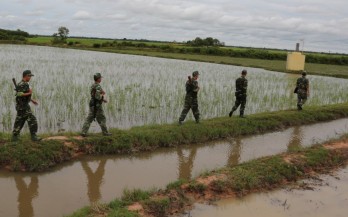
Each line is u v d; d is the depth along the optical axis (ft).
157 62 148.66
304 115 57.72
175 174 33.35
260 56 223.92
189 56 204.33
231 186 29.78
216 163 36.88
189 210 26.22
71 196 27.76
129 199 26.00
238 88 50.16
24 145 33.22
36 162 32.04
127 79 85.15
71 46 254.88
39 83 69.87
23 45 248.52
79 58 147.23
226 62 166.50
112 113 50.06
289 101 68.23
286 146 44.04
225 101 63.41
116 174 32.60
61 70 95.55
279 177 32.53
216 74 109.29
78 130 42.98
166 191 27.84
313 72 138.21
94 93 37.06
